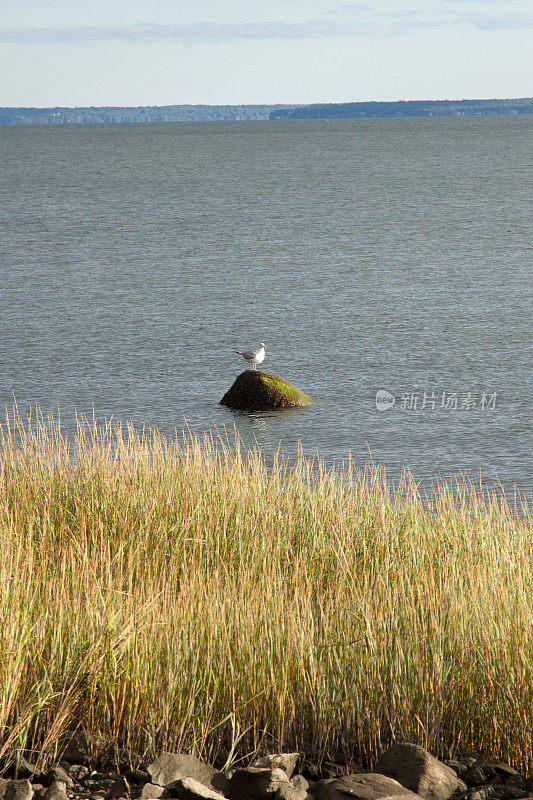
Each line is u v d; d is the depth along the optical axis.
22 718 8.22
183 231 114.19
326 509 17.47
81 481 17.16
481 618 10.23
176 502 16.00
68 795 7.64
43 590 10.53
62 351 50.47
